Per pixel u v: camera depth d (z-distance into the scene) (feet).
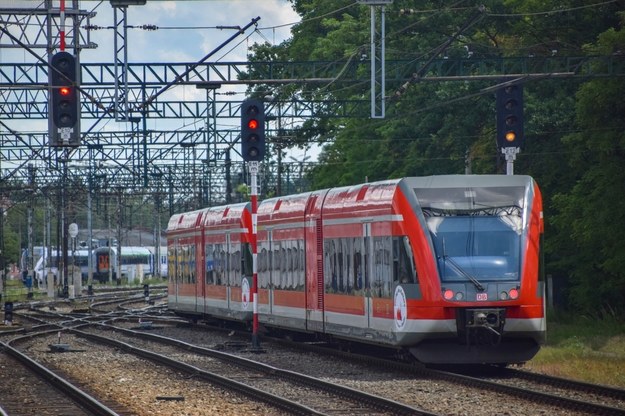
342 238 164.66
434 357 140.77
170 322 277.64
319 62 237.45
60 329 242.78
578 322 228.84
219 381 132.87
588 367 142.92
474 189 143.54
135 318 293.23
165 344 204.44
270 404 113.91
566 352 167.43
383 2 186.29
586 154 235.61
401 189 144.15
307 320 181.88
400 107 295.69
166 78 229.25
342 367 153.58
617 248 217.97
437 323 137.90
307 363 160.66
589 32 253.85
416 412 101.71
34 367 153.79
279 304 196.95
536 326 140.26
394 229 144.25
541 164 253.03
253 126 180.34
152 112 255.29
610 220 217.56
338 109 328.90
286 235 192.95
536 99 254.27
